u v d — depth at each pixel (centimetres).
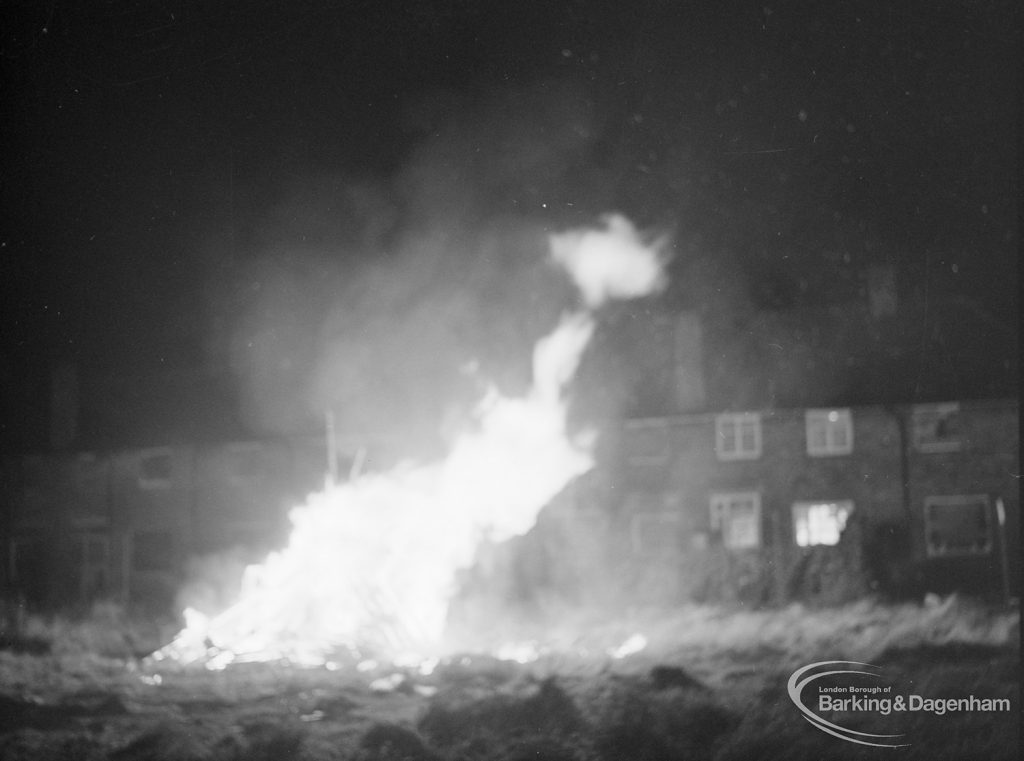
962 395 3534
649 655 2050
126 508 4228
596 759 1159
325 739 1305
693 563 3512
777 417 3697
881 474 3588
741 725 1221
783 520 3644
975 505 3500
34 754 1248
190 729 1355
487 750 1223
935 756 1075
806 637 2200
